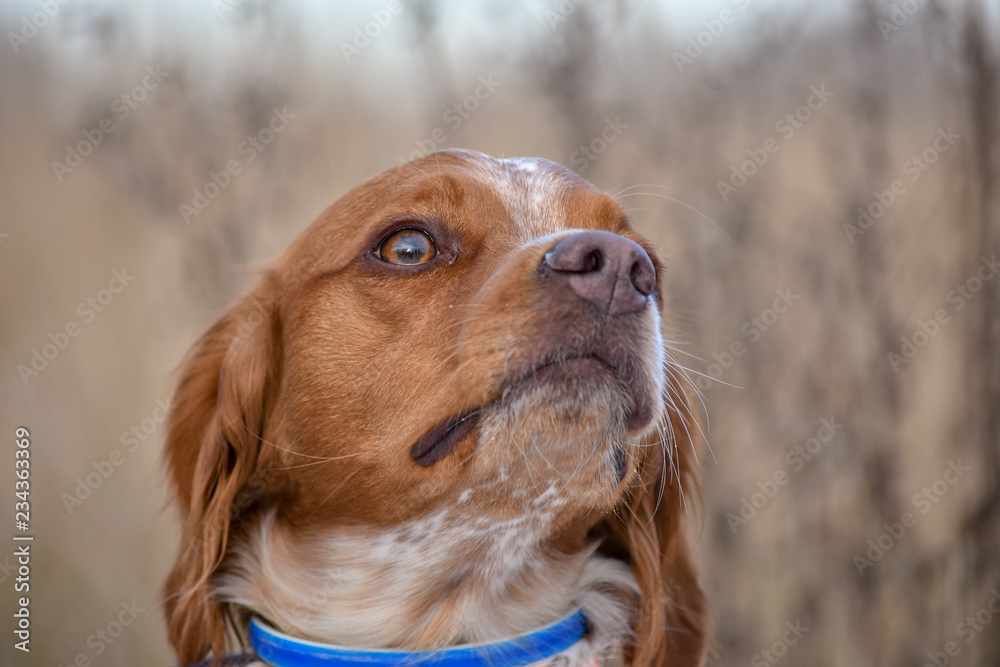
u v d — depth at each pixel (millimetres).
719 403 4055
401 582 2355
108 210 4262
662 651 2639
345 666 2332
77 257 4344
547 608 2520
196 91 4125
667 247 4059
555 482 2084
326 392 2291
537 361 1974
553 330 1964
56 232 4359
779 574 4016
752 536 4066
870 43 4055
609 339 1980
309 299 2375
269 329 2486
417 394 2148
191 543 2479
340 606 2387
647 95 4137
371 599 2373
